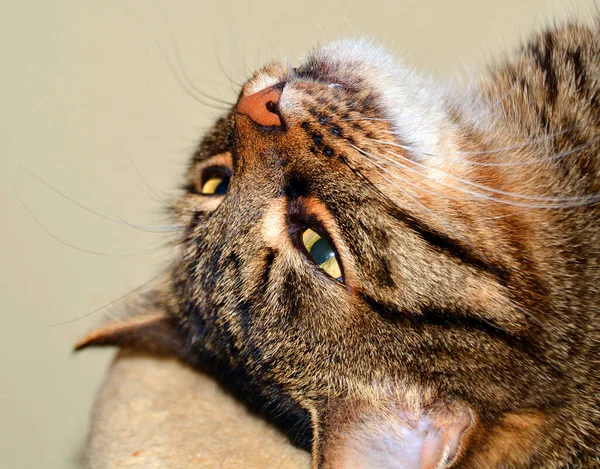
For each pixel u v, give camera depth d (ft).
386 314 1.52
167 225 1.80
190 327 1.70
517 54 1.77
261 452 1.71
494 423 1.53
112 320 1.83
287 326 1.56
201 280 1.64
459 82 1.80
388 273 1.52
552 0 1.85
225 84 2.03
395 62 1.67
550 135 1.65
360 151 1.56
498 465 1.55
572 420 1.56
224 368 1.67
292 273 1.55
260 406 1.67
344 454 1.52
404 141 1.59
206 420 1.78
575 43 1.70
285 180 1.56
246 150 1.59
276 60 1.73
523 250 1.55
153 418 1.80
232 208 1.59
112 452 1.76
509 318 1.52
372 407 1.53
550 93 1.69
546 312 1.53
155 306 1.84
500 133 1.68
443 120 1.65
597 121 1.65
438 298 1.52
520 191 1.60
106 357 2.24
